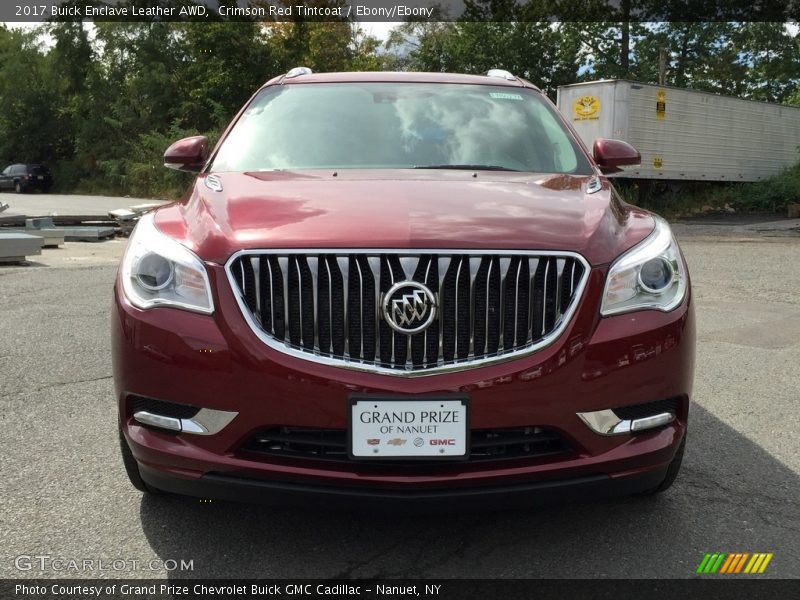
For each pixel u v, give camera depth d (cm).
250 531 269
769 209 2150
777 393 439
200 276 234
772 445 356
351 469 226
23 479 309
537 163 336
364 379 223
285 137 342
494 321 229
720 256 1127
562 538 264
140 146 3925
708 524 275
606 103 1775
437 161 329
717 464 333
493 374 224
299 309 227
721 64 3822
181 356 230
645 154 1872
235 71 3359
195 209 266
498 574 240
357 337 227
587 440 232
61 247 1261
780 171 2284
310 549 256
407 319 222
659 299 243
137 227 271
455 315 225
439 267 224
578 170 335
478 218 240
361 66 3766
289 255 227
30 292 763
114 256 1134
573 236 238
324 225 234
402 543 261
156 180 3697
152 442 238
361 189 267
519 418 226
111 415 389
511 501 229
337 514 282
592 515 282
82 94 4391
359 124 349
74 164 4359
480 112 364
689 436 368
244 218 245
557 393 227
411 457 224
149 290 240
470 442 225
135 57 4159
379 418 222
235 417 227
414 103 367
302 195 261
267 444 234
